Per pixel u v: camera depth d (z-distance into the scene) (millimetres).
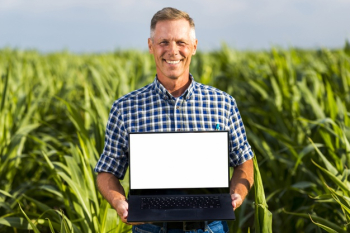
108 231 2834
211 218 2021
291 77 6320
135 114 2268
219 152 2193
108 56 13938
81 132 3803
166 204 2102
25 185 4145
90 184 3158
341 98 5309
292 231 4203
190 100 2262
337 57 8352
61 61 12250
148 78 6852
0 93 5258
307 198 4113
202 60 10406
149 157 2189
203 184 2176
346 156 3510
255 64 9195
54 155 4977
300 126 4773
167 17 2143
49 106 6848
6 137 4441
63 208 4297
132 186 2174
